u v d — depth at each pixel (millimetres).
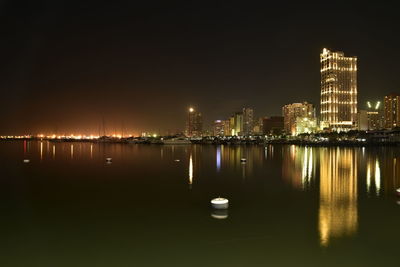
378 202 35156
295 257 21297
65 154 114312
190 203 35094
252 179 51906
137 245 23328
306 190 42062
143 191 41844
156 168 68562
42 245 23453
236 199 36844
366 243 23438
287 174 58250
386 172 60969
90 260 21094
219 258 21219
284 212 31266
